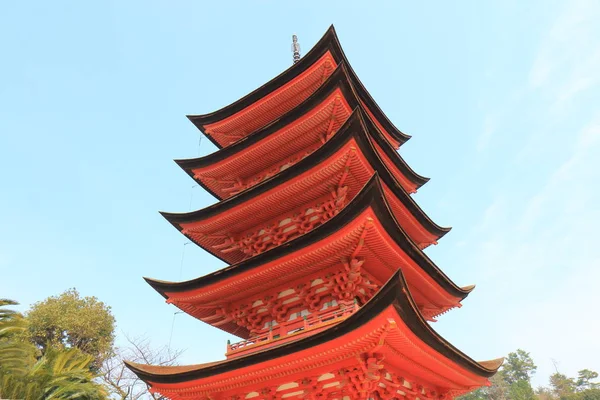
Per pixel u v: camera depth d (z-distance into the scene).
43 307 35.09
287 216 19.06
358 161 16.33
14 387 15.20
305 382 13.25
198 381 15.18
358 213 13.43
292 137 20.41
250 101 23.64
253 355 13.58
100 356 34.25
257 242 19.50
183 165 22.75
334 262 15.41
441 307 20.11
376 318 10.95
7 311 16.98
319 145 20.69
